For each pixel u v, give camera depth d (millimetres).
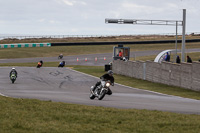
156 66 99875
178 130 26797
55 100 50469
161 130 26844
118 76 124188
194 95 68188
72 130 26125
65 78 110562
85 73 132000
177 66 87125
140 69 112125
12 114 31969
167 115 33844
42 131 25531
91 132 25828
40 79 105812
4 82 94625
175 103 49219
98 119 31000
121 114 34219
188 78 81562
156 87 86562
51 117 31500
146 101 51469
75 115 32688
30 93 64875
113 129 27016
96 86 53156
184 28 123812
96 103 46625
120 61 132750
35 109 35812
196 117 33094
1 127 26281
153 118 32125
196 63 77500
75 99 52750
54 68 156125
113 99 53938
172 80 90375
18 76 114375
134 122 30109
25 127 26422
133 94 67812
